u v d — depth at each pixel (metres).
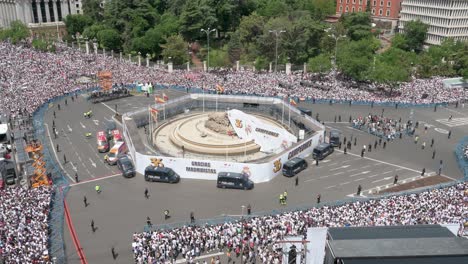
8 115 106.00
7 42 186.25
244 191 77.38
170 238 59.28
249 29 178.88
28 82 127.44
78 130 104.38
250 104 115.81
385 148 95.88
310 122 100.81
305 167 86.12
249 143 94.06
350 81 141.25
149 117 106.81
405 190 76.25
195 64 173.38
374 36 196.25
